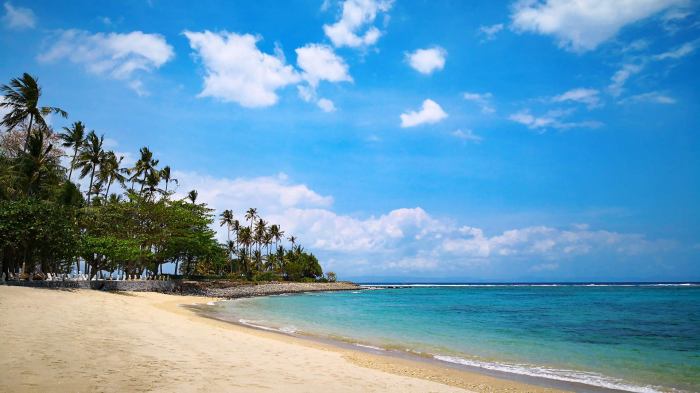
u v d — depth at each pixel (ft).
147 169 218.79
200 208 239.30
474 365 56.34
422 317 133.59
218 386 30.63
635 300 257.96
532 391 43.09
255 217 394.52
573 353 68.23
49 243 111.96
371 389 35.81
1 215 106.32
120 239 167.32
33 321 52.65
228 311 131.44
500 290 526.98
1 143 156.97
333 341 72.95
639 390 45.24
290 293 315.99
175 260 240.94
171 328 61.98
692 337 88.74
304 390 32.53
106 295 122.52
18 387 25.44
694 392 44.45
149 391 27.35
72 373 29.89
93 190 212.23
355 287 485.15
